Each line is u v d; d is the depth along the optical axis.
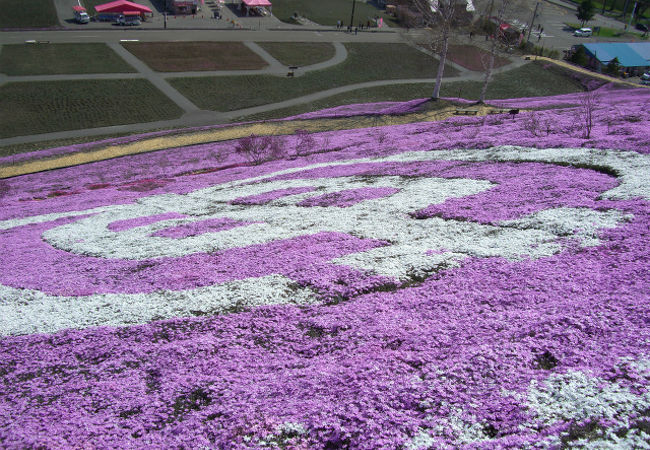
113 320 15.52
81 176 39.19
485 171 25.83
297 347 13.41
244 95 63.78
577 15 102.19
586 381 9.97
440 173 26.70
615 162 23.64
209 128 51.38
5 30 76.44
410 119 52.34
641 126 30.06
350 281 16.17
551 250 15.95
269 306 15.37
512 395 9.96
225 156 42.34
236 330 14.42
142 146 46.44
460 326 12.63
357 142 40.84
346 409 10.48
